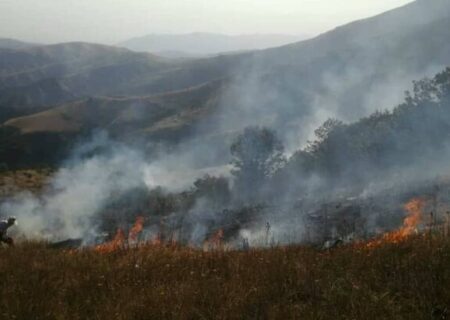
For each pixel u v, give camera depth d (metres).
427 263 6.13
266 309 5.30
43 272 7.45
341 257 7.30
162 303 5.58
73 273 7.25
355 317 4.84
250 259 7.66
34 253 9.24
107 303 5.67
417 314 4.82
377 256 6.98
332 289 5.69
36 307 5.62
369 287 5.71
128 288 6.31
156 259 8.15
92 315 5.41
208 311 5.34
